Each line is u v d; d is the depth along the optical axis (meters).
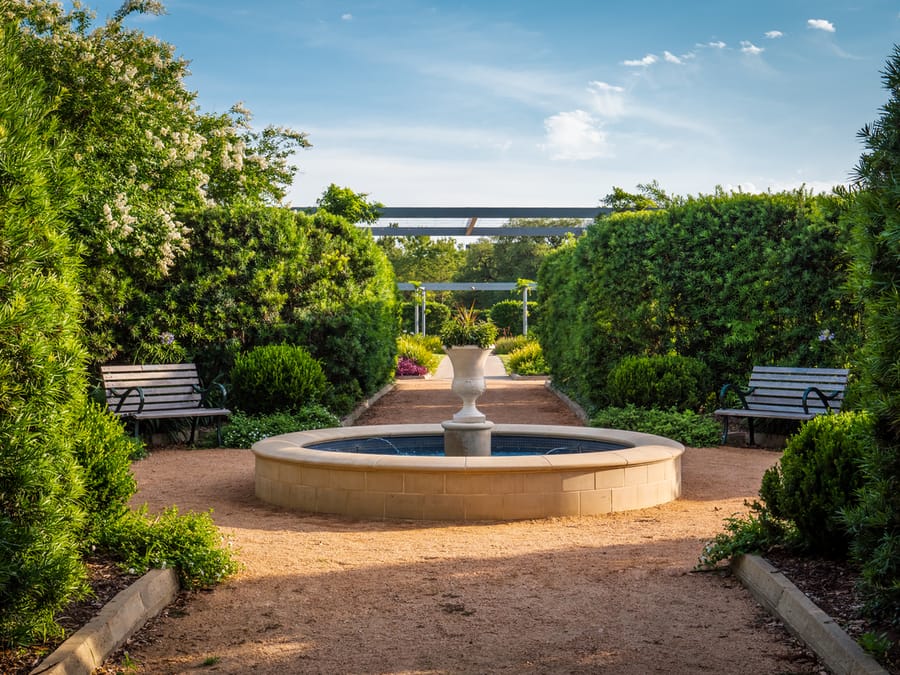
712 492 7.23
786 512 4.62
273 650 3.61
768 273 11.34
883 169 3.49
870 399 3.46
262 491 7.00
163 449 9.80
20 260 3.24
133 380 10.03
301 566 4.94
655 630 3.83
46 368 3.29
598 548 5.36
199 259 12.16
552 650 3.60
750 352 11.62
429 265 58.88
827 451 4.51
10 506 3.21
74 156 10.09
